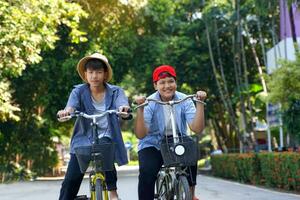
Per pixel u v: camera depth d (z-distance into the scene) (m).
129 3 27.02
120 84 32.94
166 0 30.22
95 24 26.77
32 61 19.52
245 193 15.44
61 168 40.66
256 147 27.08
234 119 29.61
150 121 7.20
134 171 36.03
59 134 31.84
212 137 42.75
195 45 31.95
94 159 6.27
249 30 30.75
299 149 18.44
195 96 7.01
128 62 29.80
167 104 6.96
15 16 18.70
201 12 30.70
